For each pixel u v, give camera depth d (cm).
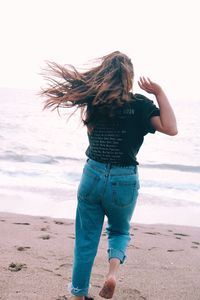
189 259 486
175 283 390
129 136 271
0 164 1567
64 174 1405
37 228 618
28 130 3120
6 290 339
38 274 382
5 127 3212
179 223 832
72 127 3584
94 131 278
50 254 459
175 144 2727
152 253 504
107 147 273
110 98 265
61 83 279
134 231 666
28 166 1563
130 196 275
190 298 353
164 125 264
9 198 986
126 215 281
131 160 272
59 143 2466
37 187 1127
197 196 1148
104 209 284
